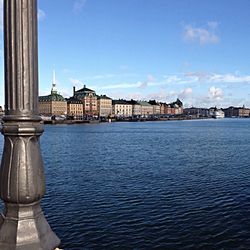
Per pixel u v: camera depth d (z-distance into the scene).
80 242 15.88
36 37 3.22
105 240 16.06
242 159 47.62
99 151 60.34
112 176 33.62
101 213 20.19
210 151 59.31
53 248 3.25
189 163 43.69
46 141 84.56
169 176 33.38
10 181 3.04
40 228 3.17
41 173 3.20
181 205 21.83
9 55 3.10
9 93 3.11
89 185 28.94
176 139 90.00
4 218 3.13
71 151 60.75
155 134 112.75
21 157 3.06
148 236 16.48
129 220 18.80
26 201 3.07
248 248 15.23
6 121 3.10
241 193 25.31
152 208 21.17
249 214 19.70
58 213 20.28
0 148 65.25
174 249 15.14
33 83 3.16
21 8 3.07
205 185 28.53
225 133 118.25
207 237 16.36
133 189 27.03
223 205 21.73
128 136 102.56
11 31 3.08
